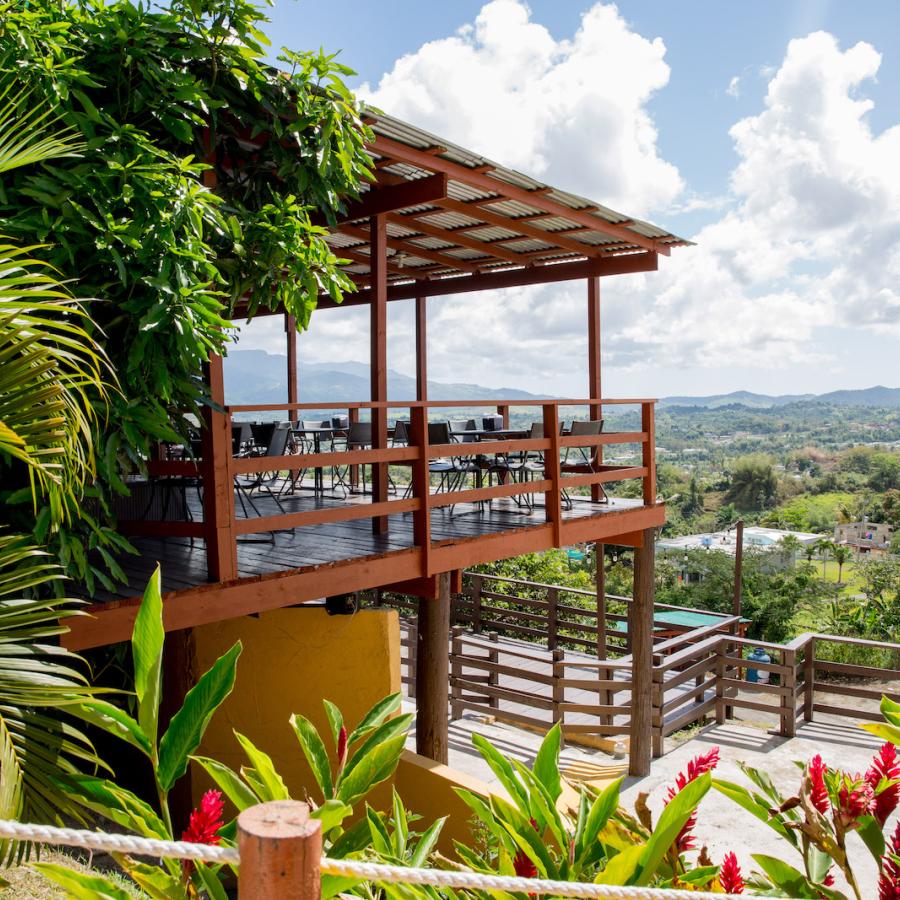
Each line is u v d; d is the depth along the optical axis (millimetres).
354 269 10375
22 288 2713
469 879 1238
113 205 3756
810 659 9336
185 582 4398
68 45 3939
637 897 1332
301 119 4664
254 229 4488
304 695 6500
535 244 8867
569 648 12422
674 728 8656
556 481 7035
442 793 5883
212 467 4406
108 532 3789
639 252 8719
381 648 6656
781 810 1707
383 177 6535
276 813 1045
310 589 4918
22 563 3479
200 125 4617
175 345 3850
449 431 7957
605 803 1610
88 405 2715
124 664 5289
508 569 16562
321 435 8766
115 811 1456
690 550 28172
